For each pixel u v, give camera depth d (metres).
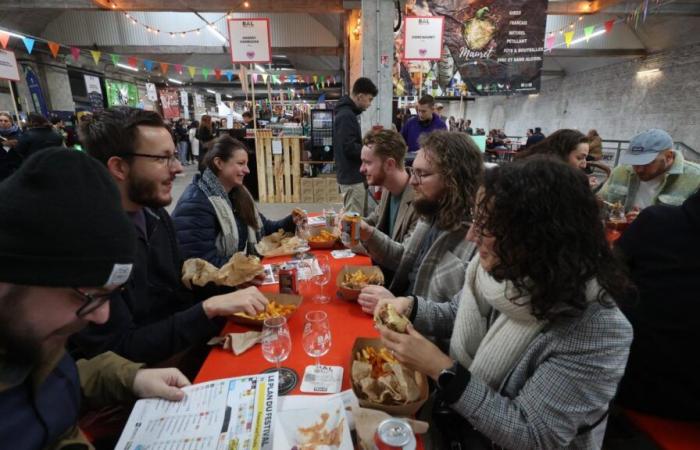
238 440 0.74
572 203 0.70
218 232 2.07
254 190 7.08
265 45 5.00
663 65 10.58
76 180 0.52
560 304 0.73
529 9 4.38
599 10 6.30
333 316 1.34
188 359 1.50
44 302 0.52
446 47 4.52
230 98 27.92
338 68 16.78
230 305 1.19
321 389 0.94
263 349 0.99
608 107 12.98
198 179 2.11
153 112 1.33
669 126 10.47
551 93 16.47
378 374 0.93
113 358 1.00
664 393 1.11
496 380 0.87
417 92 5.22
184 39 11.41
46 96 12.38
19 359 0.55
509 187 0.74
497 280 0.79
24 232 0.48
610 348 0.71
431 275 1.46
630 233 1.19
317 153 6.69
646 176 2.62
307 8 6.65
